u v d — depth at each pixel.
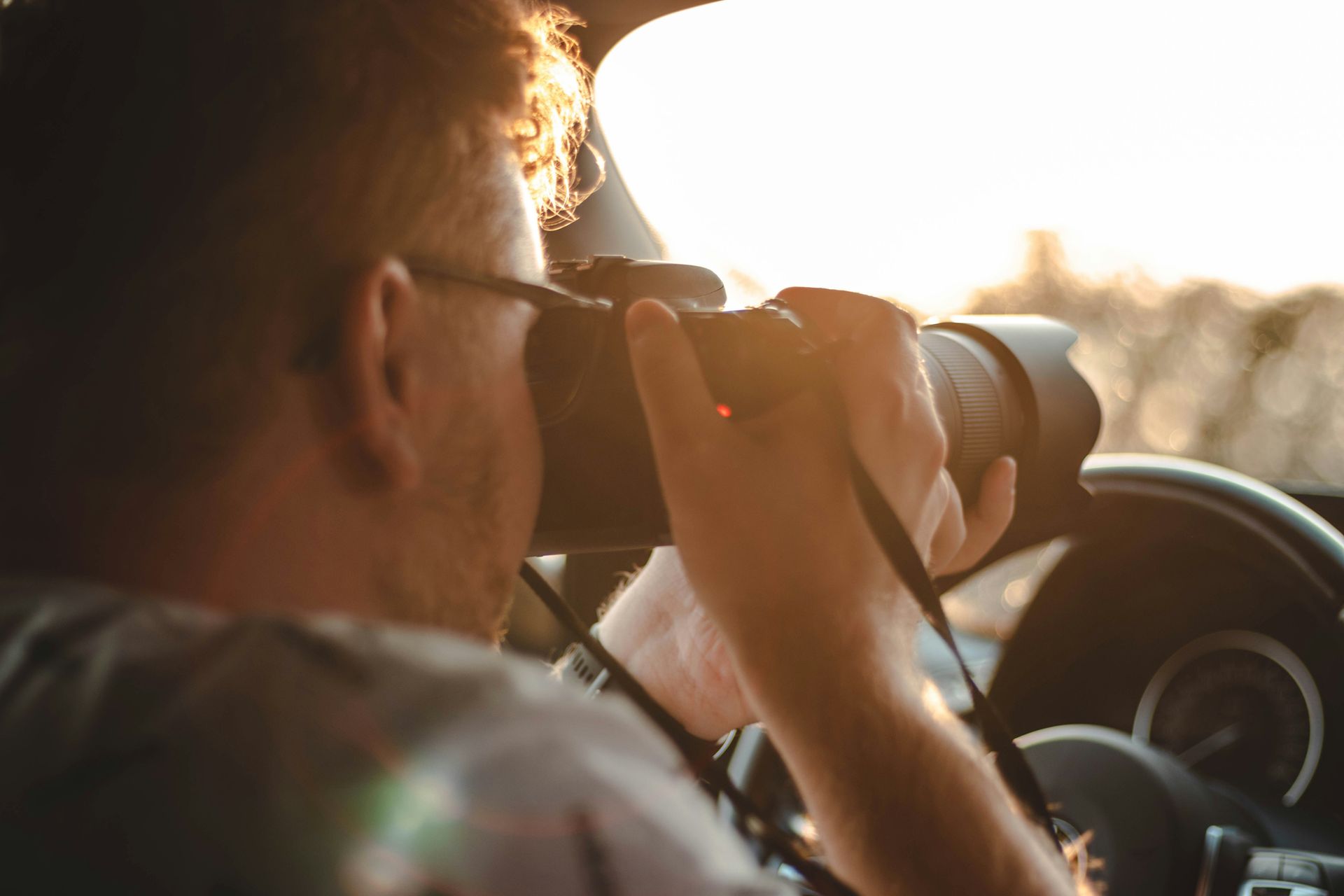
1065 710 1.38
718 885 0.36
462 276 0.49
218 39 0.44
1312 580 1.16
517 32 0.52
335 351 0.43
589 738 0.37
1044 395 0.96
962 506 0.91
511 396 0.53
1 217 0.44
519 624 1.61
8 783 0.34
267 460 0.43
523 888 0.33
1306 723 1.20
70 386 0.42
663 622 0.89
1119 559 1.34
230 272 0.43
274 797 0.33
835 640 0.61
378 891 0.33
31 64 0.45
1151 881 0.99
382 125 0.46
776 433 0.63
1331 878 0.93
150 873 0.33
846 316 0.71
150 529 0.42
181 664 0.36
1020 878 0.59
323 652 0.36
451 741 0.34
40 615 0.38
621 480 0.68
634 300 0.67
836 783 0.60
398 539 0.46
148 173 0.43
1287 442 2.08
